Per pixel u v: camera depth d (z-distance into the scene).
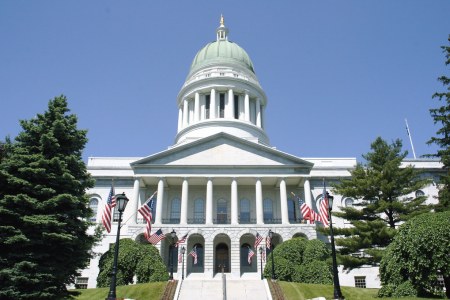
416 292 23.92
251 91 71.38
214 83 69.69
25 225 27.11
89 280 49.09
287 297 31.86
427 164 57.59
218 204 53.72
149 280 38.44
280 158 52.19
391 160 39.22
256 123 70.69
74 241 28.77
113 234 52.25
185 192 49.97
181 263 46.19
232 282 37.16
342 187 41.50
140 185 53.59
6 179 28.41
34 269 26.42
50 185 29.66
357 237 36.66
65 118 32.88
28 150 30.50
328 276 37.88
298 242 41.66
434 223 23.78
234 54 77.12
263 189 54.59
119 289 34.53
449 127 34.44
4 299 25.08
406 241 24.72
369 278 49.19
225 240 50.47
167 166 50.97
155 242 36.94
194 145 52.88
